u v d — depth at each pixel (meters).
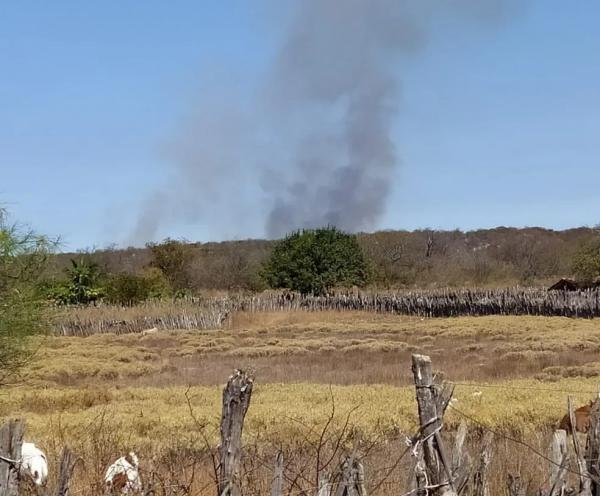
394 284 93.44
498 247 121.44
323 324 53.00
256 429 15.45
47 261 17.44
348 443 13.19
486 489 7.03
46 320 18.09
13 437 5.80
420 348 37.09
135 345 43.88
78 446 12.14
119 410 18.83
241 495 6.78
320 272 72.31
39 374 28.25
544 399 18.03
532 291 61.94
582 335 39.47
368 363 32.00
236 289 87.62
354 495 6.25
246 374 6.61
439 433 6.06
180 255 75.56
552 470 7.18
